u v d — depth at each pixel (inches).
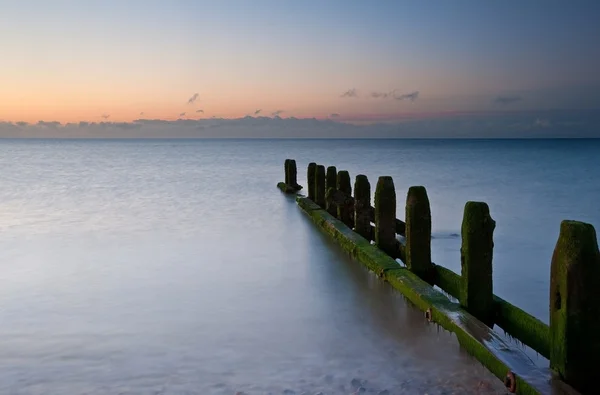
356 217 436.5
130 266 385.7
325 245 447.8
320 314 278.1
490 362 196.9
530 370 180.1
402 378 204.7
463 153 3314.5
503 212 715.4
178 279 348.8
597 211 722.2
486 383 196.2
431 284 306.0
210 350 234.4
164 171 1510.8
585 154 3095.5
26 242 480.7
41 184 1084.5
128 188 992.2
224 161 2191.2
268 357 226.7
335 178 579.2
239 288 327.0
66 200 806.5
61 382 206.4
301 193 880.3
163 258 410.0
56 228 554.6
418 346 232.8
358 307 287.0
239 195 860.0
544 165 1871.3
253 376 209.6
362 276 346.3
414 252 305.6
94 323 268.4
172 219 612.1
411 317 268.7
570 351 165.9
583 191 983.0
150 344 241.1
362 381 203.5
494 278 378.6
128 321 270.7
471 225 235.0
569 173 1457.9
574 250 164.2
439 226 590.2
